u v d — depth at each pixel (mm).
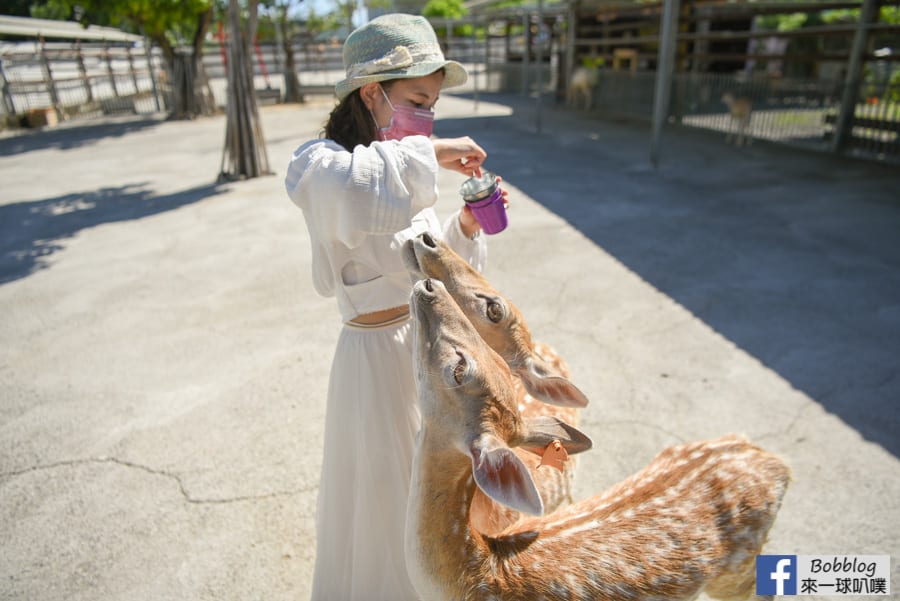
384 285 1961
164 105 23641
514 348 1827
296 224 7852
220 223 8031
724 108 14219
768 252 6312
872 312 4938
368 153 1702
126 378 4371
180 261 6680
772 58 13672
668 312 5039
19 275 6461
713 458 2170
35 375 4453
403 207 1711
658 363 4285
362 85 1924
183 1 18172
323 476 2141
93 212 8914
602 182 9484
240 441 3637
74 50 23469
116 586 2689
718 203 8164
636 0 16391
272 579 2707
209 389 4195
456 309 1573
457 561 1614
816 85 11945
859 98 11211
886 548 2705
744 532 1978
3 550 2887
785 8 13672
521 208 8086
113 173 11844
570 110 19297
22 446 3641
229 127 10484
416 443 1644
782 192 8680
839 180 9336
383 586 2111
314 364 4473
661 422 3643
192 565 2787
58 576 2744
